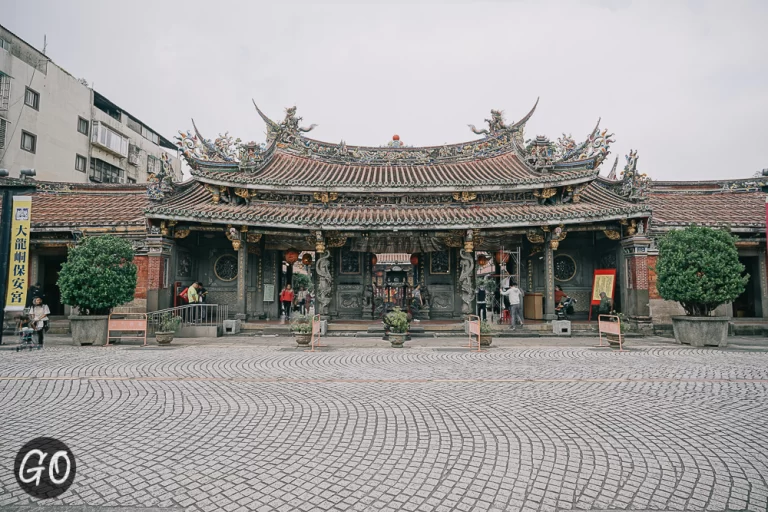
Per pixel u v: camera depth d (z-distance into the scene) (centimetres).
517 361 1277
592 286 2269
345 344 1686
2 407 792
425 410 773
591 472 527
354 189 2136
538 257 2422
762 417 733
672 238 1641
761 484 497
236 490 483
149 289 1947
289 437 643
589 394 884
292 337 1900
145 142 4731
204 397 862
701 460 561
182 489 485
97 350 1488
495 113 2639
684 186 2525
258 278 2397
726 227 1653
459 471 529
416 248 2219
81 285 1587
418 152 2691
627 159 2102
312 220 2014
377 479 508
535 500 460
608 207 2039
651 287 2041
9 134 3070
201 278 2334
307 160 2614
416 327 2006
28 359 1285
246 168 2175
